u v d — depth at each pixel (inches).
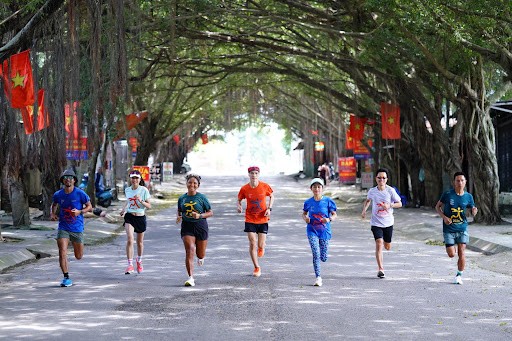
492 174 1055.0
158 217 1338.6
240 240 893.8
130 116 1625.2
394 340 362.6
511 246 740.7
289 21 1059.9
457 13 834.8
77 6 730.8
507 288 526.9
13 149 829.8
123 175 2212.1
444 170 1269.7
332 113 2500.0
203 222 557.0
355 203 1769.2
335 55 1357.0
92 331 386.9
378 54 1096.8
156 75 1841.8
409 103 1353.3
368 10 967.6
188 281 541.6
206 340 363.9
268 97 2476.6
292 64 1604.3
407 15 884.6
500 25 872.9
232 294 503.2
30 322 411.2
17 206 999.0
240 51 1509.6
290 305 460.1
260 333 379.6
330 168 3206.2
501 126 1282.0
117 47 711.7
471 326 396.2
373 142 1985.7
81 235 559.8
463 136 1305.4
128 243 614.5
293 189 2566.4
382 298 485.1
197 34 1190.9
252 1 1111.0
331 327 393.4
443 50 995.3
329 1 1077.1
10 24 754.8
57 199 557.0
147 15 1020.5
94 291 521.7
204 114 2684.5
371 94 1390.3
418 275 593.3
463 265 548.4
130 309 450.3
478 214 1067.9
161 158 3122.5
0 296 503.5
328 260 694.5
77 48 735.1
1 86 788.0
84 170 1550.2
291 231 1026.1
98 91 772.6
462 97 1075.9
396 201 580.7
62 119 754.8
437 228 1000.2
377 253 578.2
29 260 725.3
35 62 745.0
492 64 1115.3
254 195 586.2
